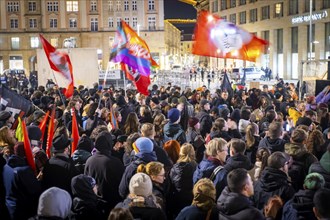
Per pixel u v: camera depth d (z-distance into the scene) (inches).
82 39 3764.8
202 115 443.2
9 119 384.5
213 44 565.3
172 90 773.9
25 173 257.3
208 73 1811.0
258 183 233.9
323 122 433.1
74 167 277.1
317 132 313.7
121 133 383.6
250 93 705.0
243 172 198.2
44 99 616.7
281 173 228.1
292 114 462.0
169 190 271.7
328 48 2226.9
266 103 588.7
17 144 270.8
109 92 671.8
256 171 257.1
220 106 505.0
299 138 276.8
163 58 3777.1
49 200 192.9
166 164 290.7
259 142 336.8
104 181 272.8
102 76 1391.5
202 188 199.2
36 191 259.3
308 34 2383.1
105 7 3750.0
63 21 3757.4
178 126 370.6
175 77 1443.2
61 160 275.3
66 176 271.1
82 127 478.6
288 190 224.5
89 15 3757.4
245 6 2967.5
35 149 312.7
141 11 3750.0
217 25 564.4
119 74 1391.5
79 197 232.2
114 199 274.8
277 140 311.9
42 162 294.4
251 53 569.9
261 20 2792.8
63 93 749.3
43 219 192.7
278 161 228.1
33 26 3759.8
